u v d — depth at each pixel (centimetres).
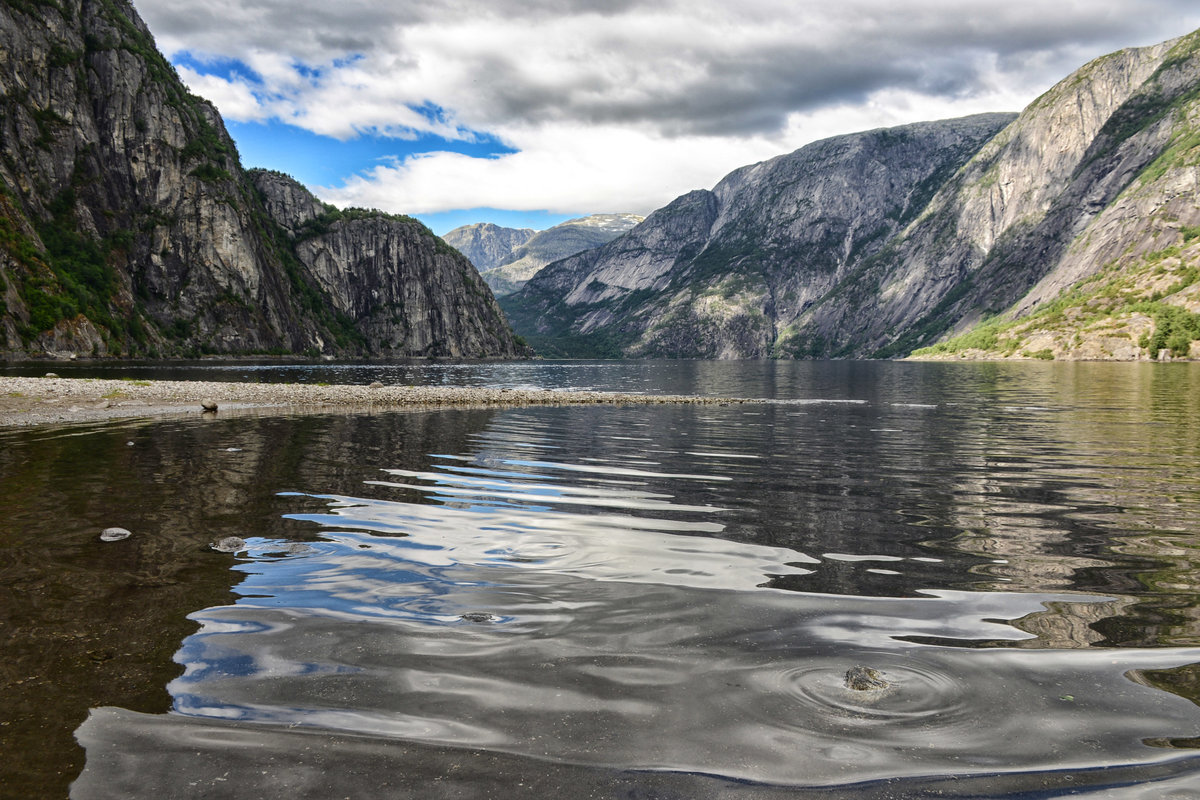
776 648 648
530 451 2234
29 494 1366
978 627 709
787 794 417
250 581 841
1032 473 1819
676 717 513
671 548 1028
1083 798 412
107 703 526
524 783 427
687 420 3575
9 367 8569
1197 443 2480
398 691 552
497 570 902
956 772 443
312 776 432
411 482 1598
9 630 671
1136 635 687
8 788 412
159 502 1309
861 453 2247
